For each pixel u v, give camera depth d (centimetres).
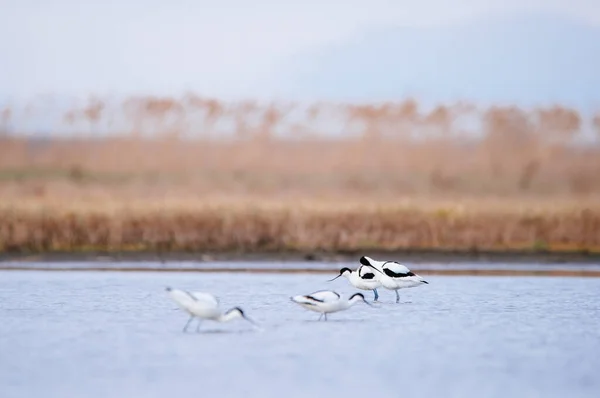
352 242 4553
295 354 1977
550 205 5512
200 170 10238
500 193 8981
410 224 4669
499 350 2034
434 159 10606
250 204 5131
